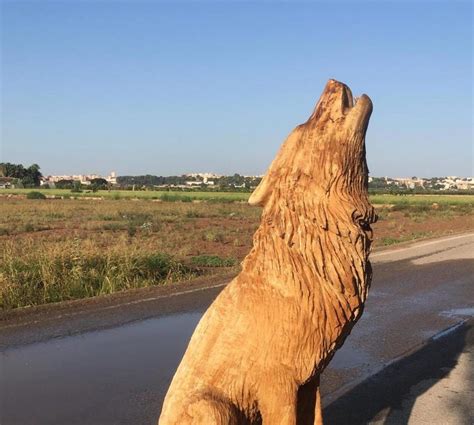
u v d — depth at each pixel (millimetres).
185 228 16078
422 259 8281
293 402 1428
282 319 1405
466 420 2701
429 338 4109
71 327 4180
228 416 1385
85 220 18438
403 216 23250
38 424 2605
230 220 20281
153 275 6539
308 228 1407
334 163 1385
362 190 1442
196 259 8703
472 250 9359
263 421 1450
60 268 5812
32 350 3656
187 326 4273
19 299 5000
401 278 6660
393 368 3439
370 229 1485
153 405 2820
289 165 1438
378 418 2707
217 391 1420
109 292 5539
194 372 1462
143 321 4395
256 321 1423
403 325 4469
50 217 19797
